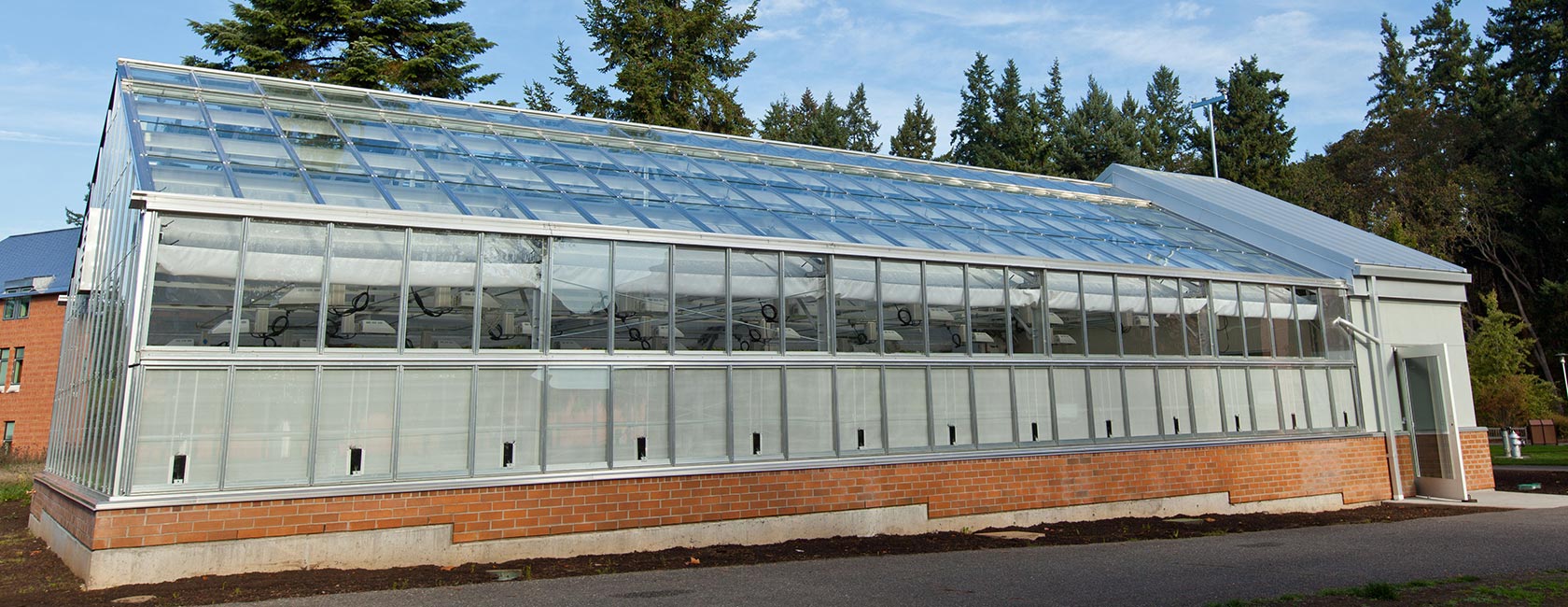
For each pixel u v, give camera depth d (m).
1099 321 15.78
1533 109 55.50
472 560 10.82
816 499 12.91
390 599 8.59
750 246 13.11
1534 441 39.31
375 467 10.55
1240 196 24.62
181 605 8.38
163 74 16.50
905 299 14.19
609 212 13.32
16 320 39.00
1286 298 18.05
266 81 17.33
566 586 9.24
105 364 11.45
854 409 13.49
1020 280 15.23
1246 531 13.72
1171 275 16.64
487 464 11.10
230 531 9.77
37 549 12.82
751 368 12.88
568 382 11.70
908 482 13.59
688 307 12.60
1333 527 14.00
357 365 10.59
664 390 12.27
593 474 11.52
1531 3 58.34
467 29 35.88
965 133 67.25
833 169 20.67
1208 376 16.67
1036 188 23.27
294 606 8.29
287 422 10.23
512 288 11.59
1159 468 15.71
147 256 9.80
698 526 12.11
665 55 39.12
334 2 32.84
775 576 9.79
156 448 9.60
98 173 16.48
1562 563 10.06
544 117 19.38
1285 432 17.31
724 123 39.72
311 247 10.62
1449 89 71.88
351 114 16.45
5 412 38.00
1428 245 53.69
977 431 14.33
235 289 10.14
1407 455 18.81
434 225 11.20
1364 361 18.72
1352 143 66.88
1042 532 13.65
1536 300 51.94
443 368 11.05
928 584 9.33
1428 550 11.27
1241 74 62.75
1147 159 62.12
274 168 12.23
